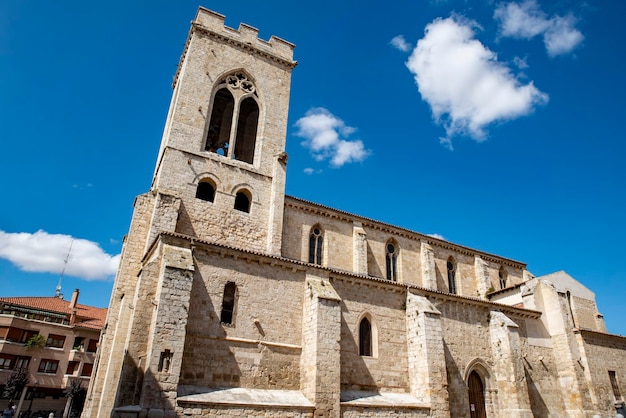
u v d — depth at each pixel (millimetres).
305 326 26141
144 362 21109
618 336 39906
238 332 24172
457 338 31719
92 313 75938
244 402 21344
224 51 40031
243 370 23391
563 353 36188
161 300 21469
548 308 38312
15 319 61344
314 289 26516
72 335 65250
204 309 23594
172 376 20312
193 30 39250
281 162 37250
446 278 44062
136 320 21828
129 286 28266
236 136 41594
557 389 35312
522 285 40750
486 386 31781
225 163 35156
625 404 36969
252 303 25281
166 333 20969
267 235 34531
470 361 31438
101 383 26359
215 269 24875
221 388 22281
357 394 25953
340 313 26312
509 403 30812
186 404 20031
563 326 36781
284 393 23859
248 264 26156
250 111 42750
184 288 22344
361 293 29516
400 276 40438
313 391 23406
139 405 19688
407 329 30266
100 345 30594
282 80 42312
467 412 29672
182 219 31438
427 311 29109
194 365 22094
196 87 36938
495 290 46531
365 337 28734
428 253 42312
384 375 27875
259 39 42938
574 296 42250
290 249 35344
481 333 33188
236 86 39500
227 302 24734
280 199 35750
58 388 61750
